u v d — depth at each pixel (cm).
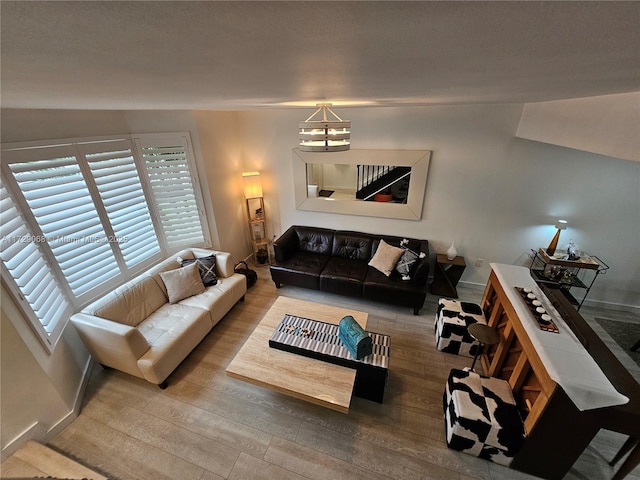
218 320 323
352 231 429
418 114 340
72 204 260
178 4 26
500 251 375
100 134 282
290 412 236
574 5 26
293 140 404
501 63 59
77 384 247
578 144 187
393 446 211
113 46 42
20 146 220
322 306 297
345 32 38
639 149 132
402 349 300
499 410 196
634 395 161
